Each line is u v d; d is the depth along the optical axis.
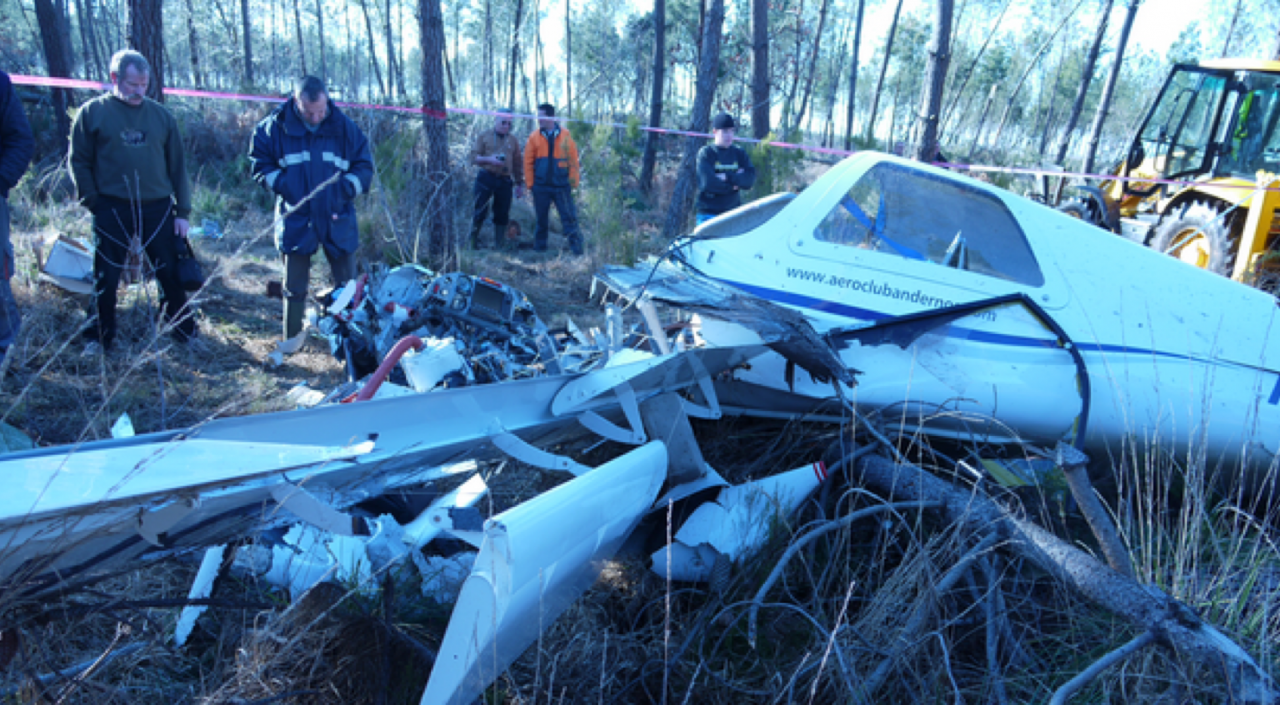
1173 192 8.63
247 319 5.38
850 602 2.75
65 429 3.38
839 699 2.26
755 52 12.55
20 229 6.32
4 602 1.59
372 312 4.25
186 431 1.73
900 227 3.67
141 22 5.96
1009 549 2.83
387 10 28.09
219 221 7.89
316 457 1.69
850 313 3.59
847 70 47.00
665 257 4.14
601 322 6.12
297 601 2.06
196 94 7.55
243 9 25.81
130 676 2.13
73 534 1.52
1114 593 2.27
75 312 4.79
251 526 1.95
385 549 2.51
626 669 2.44
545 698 2.24
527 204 11.72
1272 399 3.29
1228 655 2.04
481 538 2.08
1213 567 2.96
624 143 11.51
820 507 3.08
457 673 1.79
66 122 9.20
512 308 4.21
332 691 2.13
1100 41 19.42
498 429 2.40
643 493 2.58
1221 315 3.41
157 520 1.60
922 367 3.44
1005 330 3.42
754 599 2.47
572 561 2.15
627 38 34.34
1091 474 3.65
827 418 3.62
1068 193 10.80
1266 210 6.93
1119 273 3.51
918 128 9.35
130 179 4.26
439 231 7.16
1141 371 3.35
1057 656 2.61
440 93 7.31
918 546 2.74
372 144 8.38
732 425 3.83
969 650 2.65
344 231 4.95
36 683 1.78
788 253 3.72
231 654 2.26
